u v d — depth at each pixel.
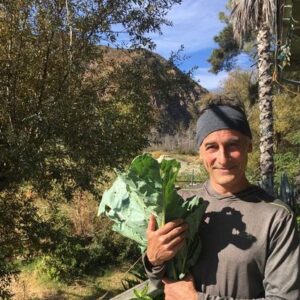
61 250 9.21
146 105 9.09
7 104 7.86
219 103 1.85
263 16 8.58
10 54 7.88
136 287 2.50
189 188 2.08
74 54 8.44
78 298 9.85
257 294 1.70
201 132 1.85
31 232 8.57
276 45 6.32
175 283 1.79
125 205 1.89
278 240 1.67
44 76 8.23
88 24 8.34
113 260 11.62
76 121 7.97
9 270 8.45
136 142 8.54
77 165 8.10
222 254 1.73
